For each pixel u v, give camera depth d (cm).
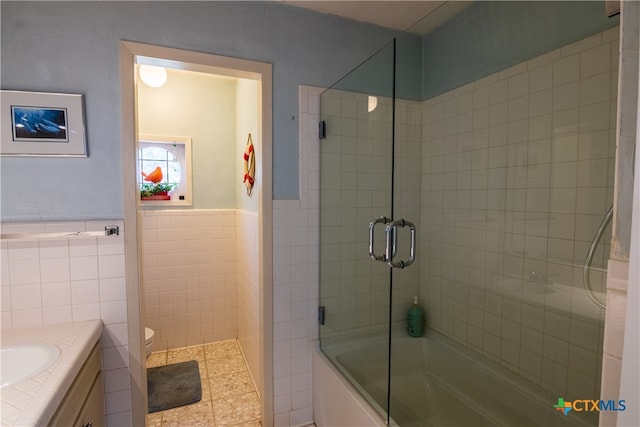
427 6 189
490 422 174
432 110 218
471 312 194
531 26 157
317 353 198
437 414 192
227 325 308
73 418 112
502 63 172
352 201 198
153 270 284
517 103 165
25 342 125
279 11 184
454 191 204
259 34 180
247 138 255
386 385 187
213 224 301
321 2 185
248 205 254
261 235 188
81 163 148
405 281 214
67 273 148
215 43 170
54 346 121
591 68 134
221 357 278
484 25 181
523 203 163
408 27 213
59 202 146
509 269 171
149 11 157
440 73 211
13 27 138
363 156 197
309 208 196
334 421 177
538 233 157
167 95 288
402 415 180
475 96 188
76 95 146
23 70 139
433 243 219
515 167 167
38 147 142
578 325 141
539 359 157
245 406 214
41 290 145
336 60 199
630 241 41
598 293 134
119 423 158
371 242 195
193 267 296
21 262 142
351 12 195
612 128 128
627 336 41
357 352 191
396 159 208
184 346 295
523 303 165
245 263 267
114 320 155
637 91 43
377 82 192
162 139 286
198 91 298
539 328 157
